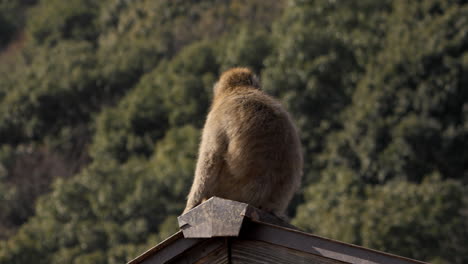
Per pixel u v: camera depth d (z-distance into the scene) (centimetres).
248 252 1218
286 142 1477
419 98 12050
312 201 10200
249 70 1845
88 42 18875
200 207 1213
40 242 9812
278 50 14288
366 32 13912
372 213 8669
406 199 9044
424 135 11562
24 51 19325
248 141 1455
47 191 13550
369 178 11625
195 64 15225
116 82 15650
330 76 13312
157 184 10606
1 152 14050
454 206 8888
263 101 1524
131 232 9975
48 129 15062
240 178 1462
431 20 13400
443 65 12319
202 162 1521
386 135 11781
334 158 11919
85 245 9794
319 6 14862
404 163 11419
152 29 17838
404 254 8294
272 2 17575
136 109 13875
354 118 12031
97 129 14512
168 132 13162
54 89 15238
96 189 10862
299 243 1170
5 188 13138
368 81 12544
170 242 1234
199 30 17200
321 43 13650
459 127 11681
